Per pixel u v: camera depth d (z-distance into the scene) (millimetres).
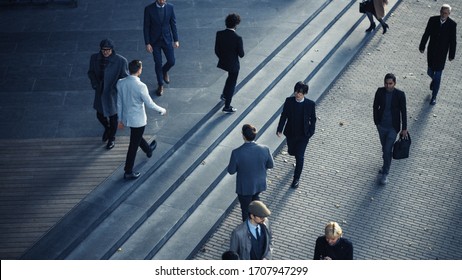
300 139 12680
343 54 17531
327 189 13258
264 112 15008
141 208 12078
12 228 11414
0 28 17500
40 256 10914
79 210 11781
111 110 12828
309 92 15938
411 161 14078
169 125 13930
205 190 12766
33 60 16109
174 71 15742
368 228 12375
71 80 15367
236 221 12508
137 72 11852
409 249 11938
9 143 13320
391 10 19719
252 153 11031
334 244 9500
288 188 13227
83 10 18453
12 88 15039
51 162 12844
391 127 12898
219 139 13961
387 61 17516
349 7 19422
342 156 14164
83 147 13250
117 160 12938
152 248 11508
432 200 13078
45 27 17562
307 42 17312
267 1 18969
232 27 13688
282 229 12297
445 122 15328
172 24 14461
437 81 15531
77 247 11297
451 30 15000
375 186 13383
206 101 14703
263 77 15906
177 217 12133
